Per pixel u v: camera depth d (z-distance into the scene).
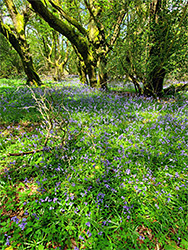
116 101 7.50
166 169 3.22
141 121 5.36
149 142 4.12
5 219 2.29
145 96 8.89
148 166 3.29
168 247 2.11
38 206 2.41
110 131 4.54
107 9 8.40
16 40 10.39
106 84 10.64
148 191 2.84
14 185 2.80
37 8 7.50
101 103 6.83
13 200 2.56
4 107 5.44
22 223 2.08
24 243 2.01
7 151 3.47
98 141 3.93
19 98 6.99
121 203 2.55
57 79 16.81
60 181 2.88
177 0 7.04
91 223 2.25
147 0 7.23
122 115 5.67
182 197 2.75
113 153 3.68
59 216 2.32
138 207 2.55
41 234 2.12
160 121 5.06
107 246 2.05
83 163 3.28
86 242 2.07
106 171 3.12
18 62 18.61
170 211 2.53
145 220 2.37
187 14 7.09
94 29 9.52
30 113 5.39
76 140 3.97
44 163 3.15
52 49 20.95
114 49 8.48
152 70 8.09
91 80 10.75
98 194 2.52
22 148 3.60
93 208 2.47
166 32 7.61
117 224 2.29
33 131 4.39
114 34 9.15
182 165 3.45
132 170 3.19
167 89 9.51
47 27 14.32
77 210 2.40
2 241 1.98
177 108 6.81
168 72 8.17
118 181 2.96
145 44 7.80
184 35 7.42
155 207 2.59
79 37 9.28
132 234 2.20
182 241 2.18
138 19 7.81
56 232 2.20
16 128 4.21
